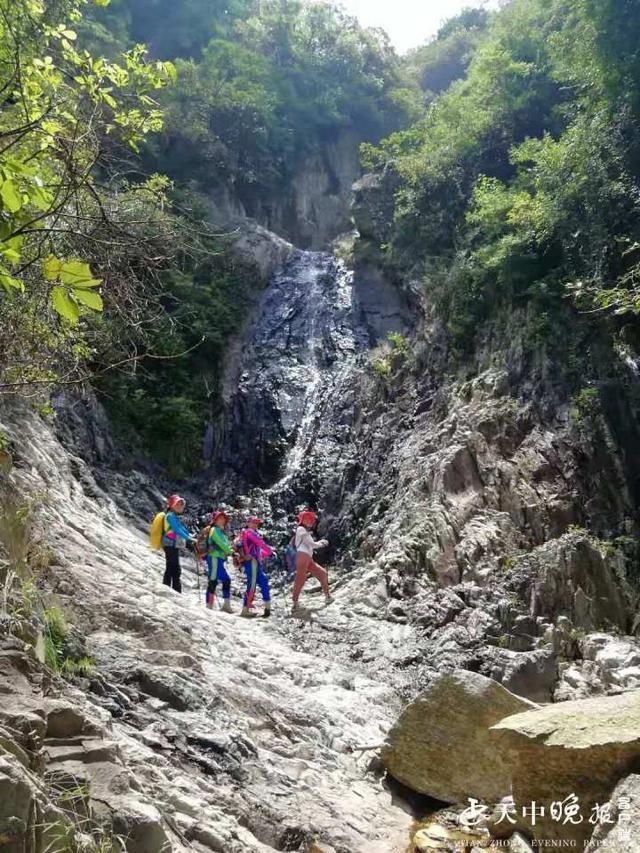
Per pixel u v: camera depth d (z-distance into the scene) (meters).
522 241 16.97
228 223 28.11
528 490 14.39
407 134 26.52
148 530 15.86
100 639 6.48
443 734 6.01
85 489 14.73
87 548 9.45
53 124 3.74
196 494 19.45
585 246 15.91
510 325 17.41
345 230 39.22
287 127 38.44
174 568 11.02
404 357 20.53
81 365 7.14
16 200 2.16
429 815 5.68
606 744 4.28
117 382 19.59
